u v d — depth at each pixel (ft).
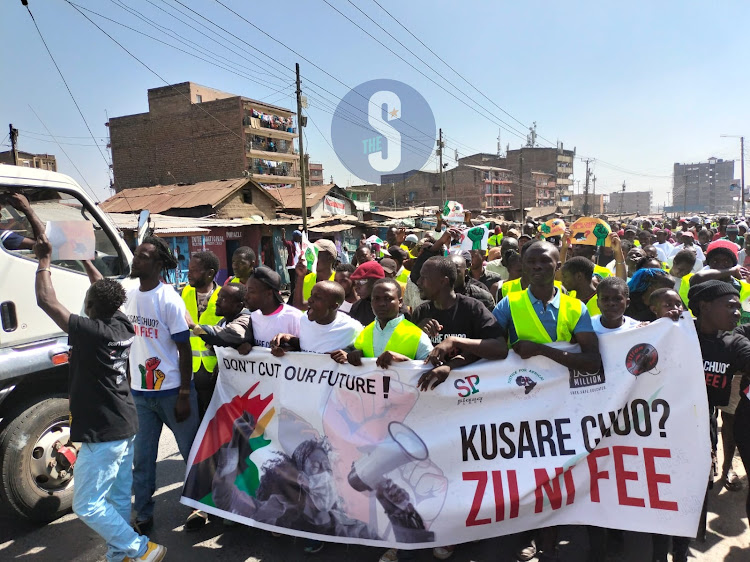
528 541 10.91
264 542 11.79
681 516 9.90
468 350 10.12
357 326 12.01
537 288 10.59
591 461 10.39
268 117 142.61
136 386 12.12
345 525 10.86
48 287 10.13
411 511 10.55
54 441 12.78
